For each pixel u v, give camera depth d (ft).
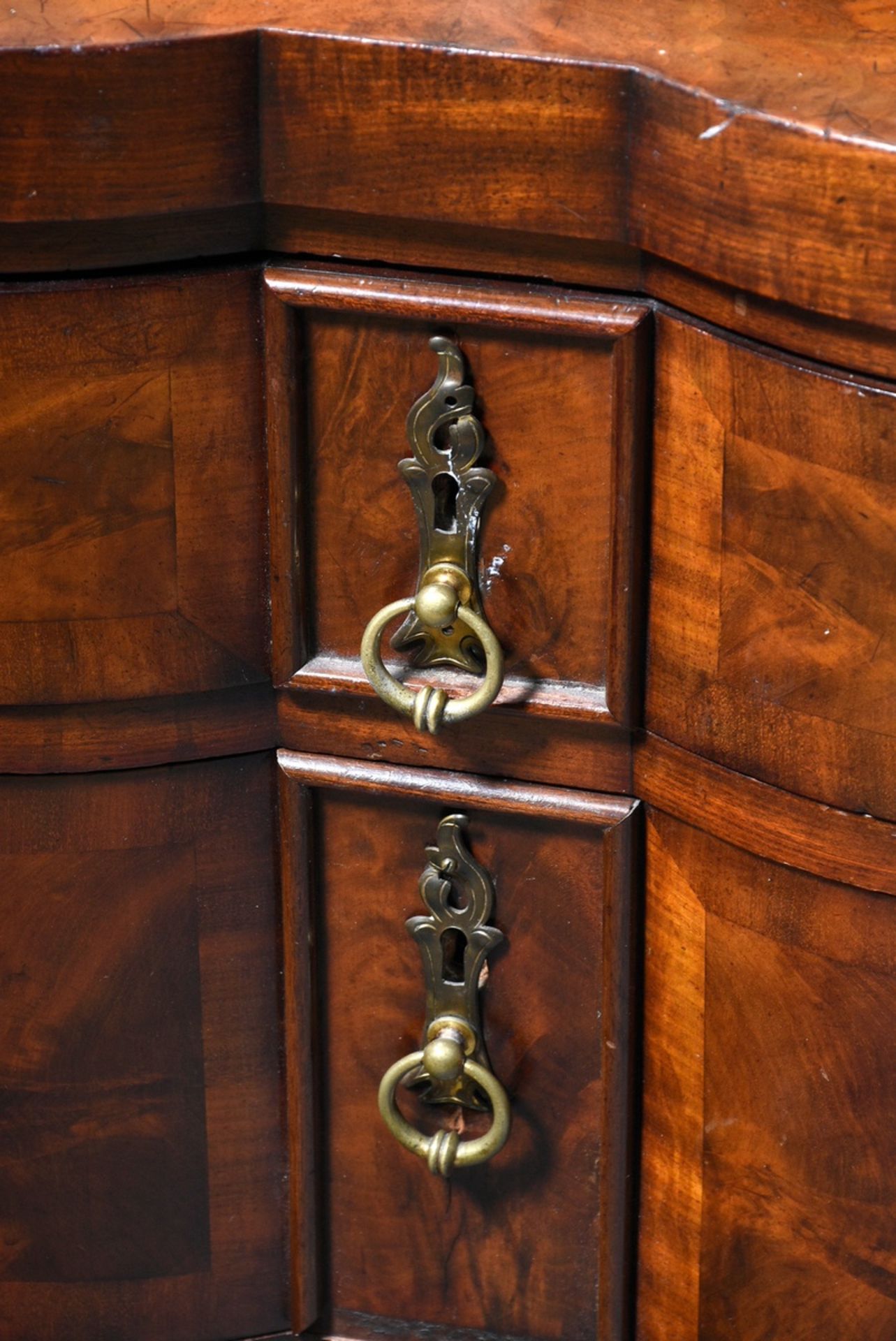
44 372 3.58
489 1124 3.95
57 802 3.82
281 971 3.94
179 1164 4.03
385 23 3.43
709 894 3.69
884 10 3.50
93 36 3.40
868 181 3.23
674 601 3.58
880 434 3.35
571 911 3.79
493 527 3.63
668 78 3.32
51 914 3.89
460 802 3.76
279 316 3.57
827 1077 3.70
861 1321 3.81
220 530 3.69
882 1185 3.72
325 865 3.87
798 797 3.57
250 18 3.45
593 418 3.53
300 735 3.81
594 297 3.48
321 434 3.65
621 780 3.71
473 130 3.41
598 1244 3.95
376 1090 3.98
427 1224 4.03
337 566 3.71
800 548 3.45
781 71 3.35
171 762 3.81
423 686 3.72
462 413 3.57
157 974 3.92
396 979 3.91
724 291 3.40
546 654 3.67
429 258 3.53
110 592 3.70
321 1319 4.11
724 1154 3.81
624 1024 3.80
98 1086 3.98
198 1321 4.12
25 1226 4.06
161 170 3.46
